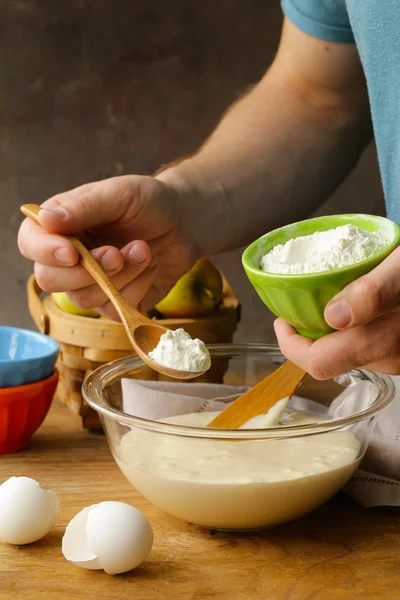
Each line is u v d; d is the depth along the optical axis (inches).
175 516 34.0
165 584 30.2
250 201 47.9
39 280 39.9
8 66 70.4
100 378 38.0
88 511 31.6
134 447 33.6
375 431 38.5
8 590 29.6
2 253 74.7
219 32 70.4
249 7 69.9
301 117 50.0
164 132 72.4
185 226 44.9
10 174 72.9
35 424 43.3
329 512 36.3
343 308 26.4
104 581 30.3
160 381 40.7
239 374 43.9
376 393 37.2
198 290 48.1
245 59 70.9
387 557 32.4
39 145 72.4
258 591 29.8
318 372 29.3
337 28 46.9
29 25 69.6
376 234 29.5
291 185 49.4
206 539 33.7
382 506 36.9
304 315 28.4
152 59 70.8
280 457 33.3
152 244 44.1
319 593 29.7
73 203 39.2
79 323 44.8
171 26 70.1
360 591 29.9
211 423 36.4
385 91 41.6
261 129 49.3
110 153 72.8
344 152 51.6
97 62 70.7
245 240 48.9
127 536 30.0
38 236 38.9
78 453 43.3
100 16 69.7
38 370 42.9
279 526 34.9
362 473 36.4
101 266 39.2
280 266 28.5
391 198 43.9
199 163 47.5
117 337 44.3
